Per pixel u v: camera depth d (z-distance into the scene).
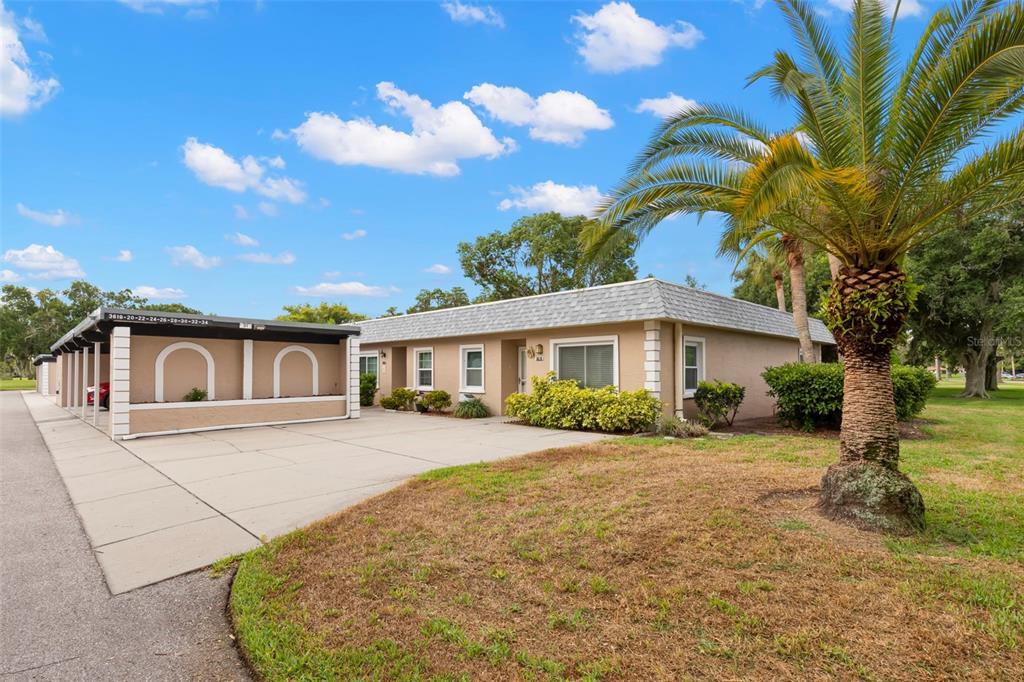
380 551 4.42
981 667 2.61
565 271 35.59
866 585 3.55
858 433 5.13
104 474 7.98
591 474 6.93
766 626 3.06
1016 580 3.58
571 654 2.85
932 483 6.51
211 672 2.86
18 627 3.36
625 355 12.48
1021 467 7.52
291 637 3.09
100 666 2.92
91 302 46.81
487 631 3.11
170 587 3.95
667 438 10.54
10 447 10.84
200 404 13.13
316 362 15.97
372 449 9.91
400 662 2.80
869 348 5.19
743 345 15.34
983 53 4.22
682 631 3.05
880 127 5.37
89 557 4.55
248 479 7.43
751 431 11.99
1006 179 4.78
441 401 16.55
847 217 5.12
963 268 22.67
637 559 4.10
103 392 19.11
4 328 43.34
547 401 12.99
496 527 4.93
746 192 4.88
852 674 2.58
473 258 38.25
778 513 5.16
